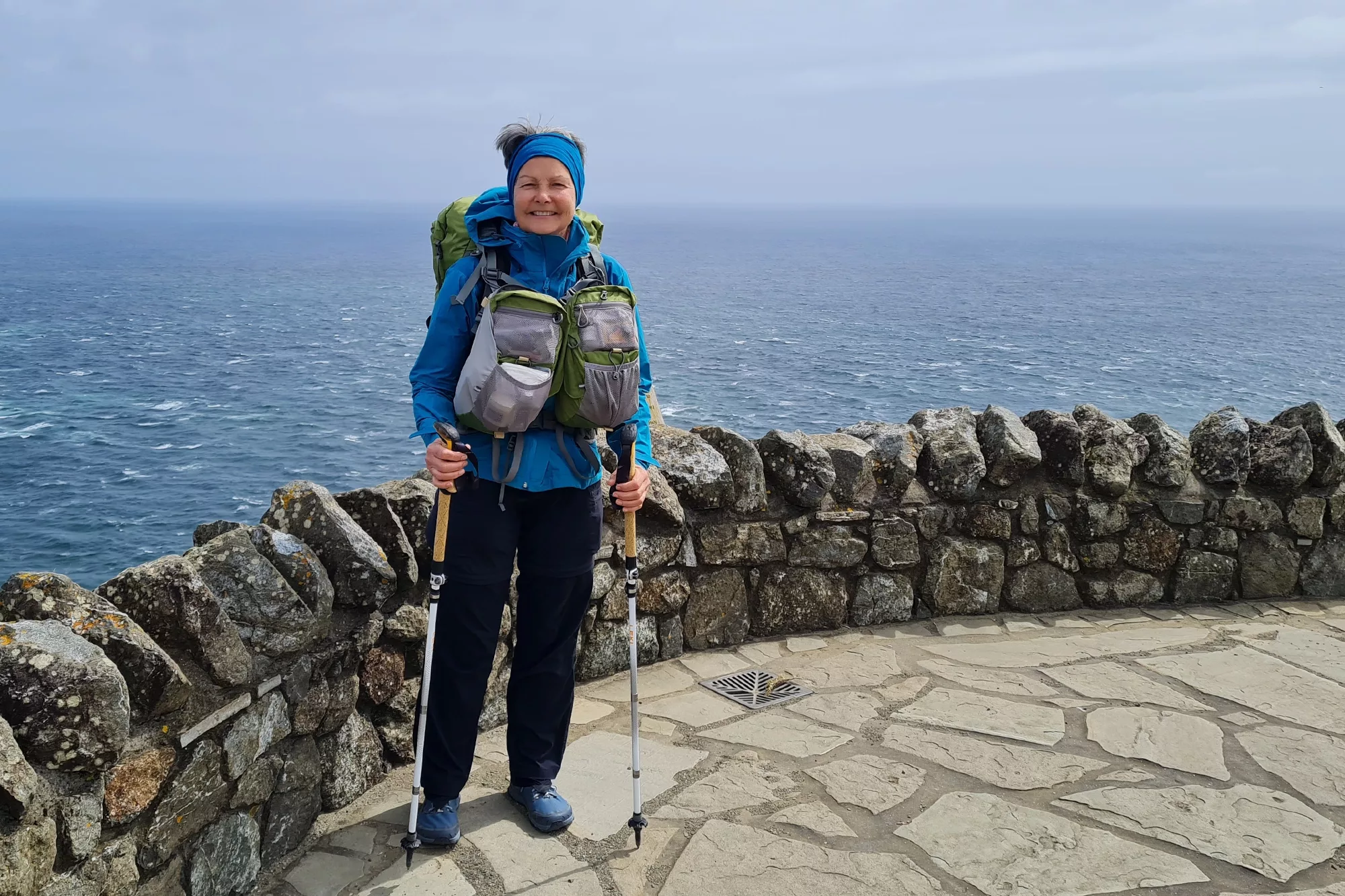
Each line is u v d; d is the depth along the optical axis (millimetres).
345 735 2797
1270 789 2926
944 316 151875
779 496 4117
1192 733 3273
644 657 3830
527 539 2650
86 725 1949
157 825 2164
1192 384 88312
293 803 2598
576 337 2412
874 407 76250
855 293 197250
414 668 3051
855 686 3643
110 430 66250
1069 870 2516
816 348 109312
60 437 63781
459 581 2533
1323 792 2910
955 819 2744
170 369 92562
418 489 3162
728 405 75375
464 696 2600
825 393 81562
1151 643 4062
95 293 175750
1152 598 4512
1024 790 2904
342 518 2824
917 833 2674
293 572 2582
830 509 4145
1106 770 3025
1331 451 4527
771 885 2447
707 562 3961
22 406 73688
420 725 2480
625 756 3098
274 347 110062
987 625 4266
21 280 199750
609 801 2836
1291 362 103812
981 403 77938
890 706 3465
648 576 3799
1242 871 2523
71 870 1951
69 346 106438
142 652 2125
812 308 162875
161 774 2162
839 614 4203
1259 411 76312
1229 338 124438
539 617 2695
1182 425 71562
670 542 3844
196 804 2260
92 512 48531
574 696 3555
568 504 2619
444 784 2629
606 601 3678
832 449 4195
